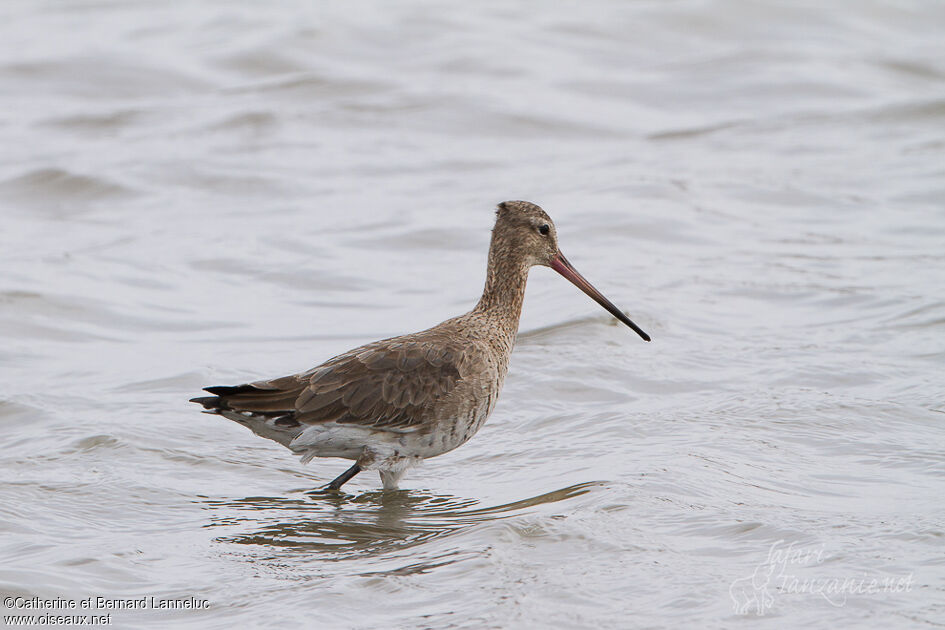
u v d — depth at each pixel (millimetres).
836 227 20109
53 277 18094
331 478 12211
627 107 28031
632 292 16906
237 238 20406
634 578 9078
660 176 23219
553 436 12703
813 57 30359
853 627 8281
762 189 22234
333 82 28750
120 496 11305
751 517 10102
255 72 29500
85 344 15727
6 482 11414
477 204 22094
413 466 11930
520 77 29281
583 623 8430
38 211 22203
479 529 9977
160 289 17953
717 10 32844
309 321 16688
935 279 17172
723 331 15523
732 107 27906
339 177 23891
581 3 34094
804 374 13828
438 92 28234
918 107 27000
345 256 19516
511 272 12664
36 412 13219
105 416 13148
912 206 21047
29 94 28359
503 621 8469
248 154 25078
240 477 12086
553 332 15430
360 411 11539
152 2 35094
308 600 8977
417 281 18375
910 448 11734
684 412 12914
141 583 9438
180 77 29172
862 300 16484
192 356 15203
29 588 9172
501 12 33438
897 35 32438
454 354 11891
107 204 22594
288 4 34500
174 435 12805
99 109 27391
